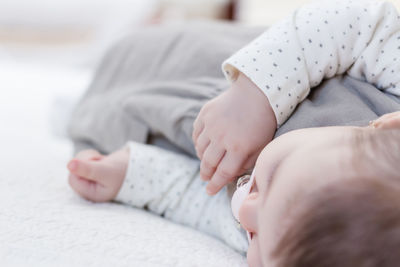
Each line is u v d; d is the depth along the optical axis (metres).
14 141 0.91
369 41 0.58
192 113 0.69
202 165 0.58
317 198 0.37
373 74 0.58
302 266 0.36
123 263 0.46
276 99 0.55
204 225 0.65
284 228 0.39
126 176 0.65
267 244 0.40
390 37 0.58
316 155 0.41
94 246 0.48
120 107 0.83
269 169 0.44
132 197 0.66
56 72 1.67
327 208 0.36
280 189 0.41
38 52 2.00
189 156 0.74
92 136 0.87
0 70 1.60
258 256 0.45
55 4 2.04
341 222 0.36
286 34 0.58
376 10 0.58
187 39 0.90
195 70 0.82
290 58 0.56
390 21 0.58
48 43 2.08
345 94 0.57
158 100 0.76
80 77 1.60
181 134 0.72
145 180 0.66
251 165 0.57
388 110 0.55
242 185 0.56
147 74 0.91
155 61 0.91
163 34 0.95
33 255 0.45
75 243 0.48
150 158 0.68
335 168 0.38
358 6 0.60
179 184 0.67
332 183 0.37
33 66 1.80
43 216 0.53
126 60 0.97
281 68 0.56
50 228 0.51
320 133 0.45
